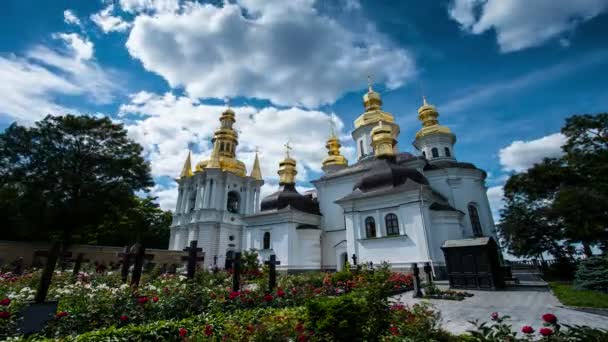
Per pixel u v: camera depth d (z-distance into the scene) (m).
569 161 29.25
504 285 18.80
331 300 7.55
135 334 6.66
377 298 8.40
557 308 12.34
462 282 18.88
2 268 27.44
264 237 34.91
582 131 29.17
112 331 6.55
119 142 38.38
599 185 24.62
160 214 62.06
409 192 26.19
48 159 33.91
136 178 38.19
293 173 40.44
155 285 11.66
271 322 7.12
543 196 28.98
